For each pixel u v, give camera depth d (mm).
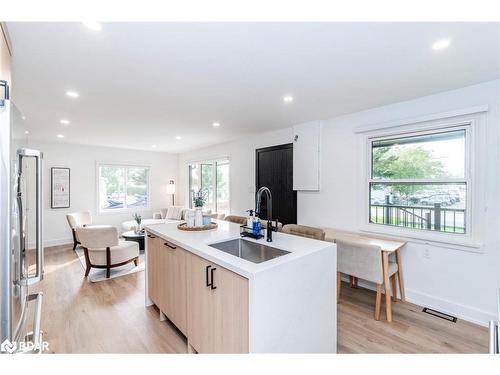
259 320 1299
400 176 2916
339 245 2635
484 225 2283
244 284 1331
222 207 5789
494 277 2234
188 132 4406
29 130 4160
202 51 1735
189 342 1848
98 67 1957
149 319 2377
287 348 1460
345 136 3342
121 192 6461
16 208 1262
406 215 2873
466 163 2420
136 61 1868
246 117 3445
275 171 4379
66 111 3102
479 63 1913
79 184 5707
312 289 1634
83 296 2893
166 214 6656
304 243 1874
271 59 1852
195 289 1767
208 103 2844
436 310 2557
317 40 1602
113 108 2996
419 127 2686
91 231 3365
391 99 2723
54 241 5355
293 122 3736
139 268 3906
